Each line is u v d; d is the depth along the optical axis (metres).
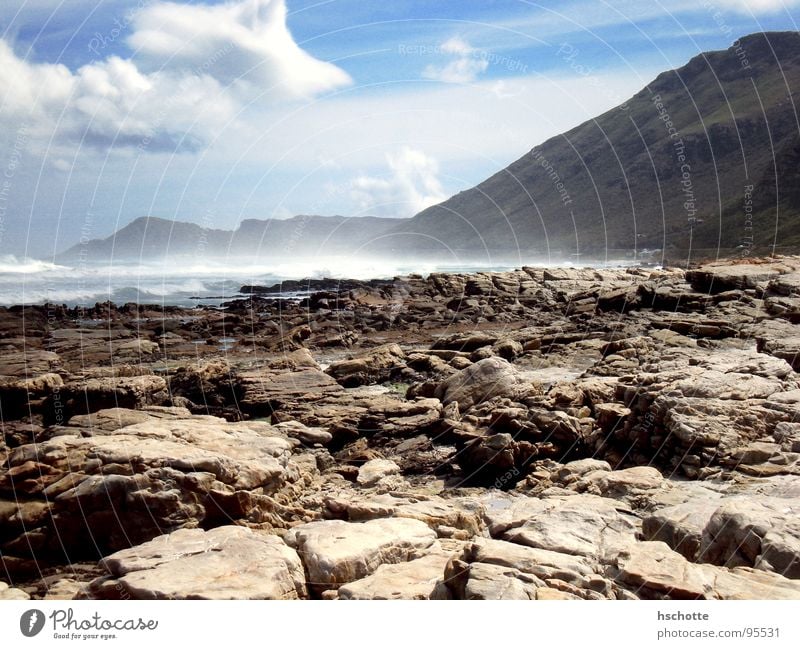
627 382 24.92
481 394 27.14
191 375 32.59
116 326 54.62
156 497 15.59
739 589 10.52
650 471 18.03
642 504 16.28
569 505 14.25
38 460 16.31
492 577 10.29
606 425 22.39
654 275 65.06
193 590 10.37
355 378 35.66
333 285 78.50
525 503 14.93
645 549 11.43
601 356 36.44
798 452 18.59
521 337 41.78
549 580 10.49
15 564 14.90
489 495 19.72
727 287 45.94
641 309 47.81
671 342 35.59
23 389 27.48
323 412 26.83
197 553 11.66
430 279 71.50
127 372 34.78
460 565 10.78
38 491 15.78
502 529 13.14
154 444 17.12
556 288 65.44
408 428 25.19
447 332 52.56
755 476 18.08
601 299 50.66
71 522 15.44
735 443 19.31
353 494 19.00
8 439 24.84
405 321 57.56
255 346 47.66
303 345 47.47
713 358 26.14
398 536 12.57
